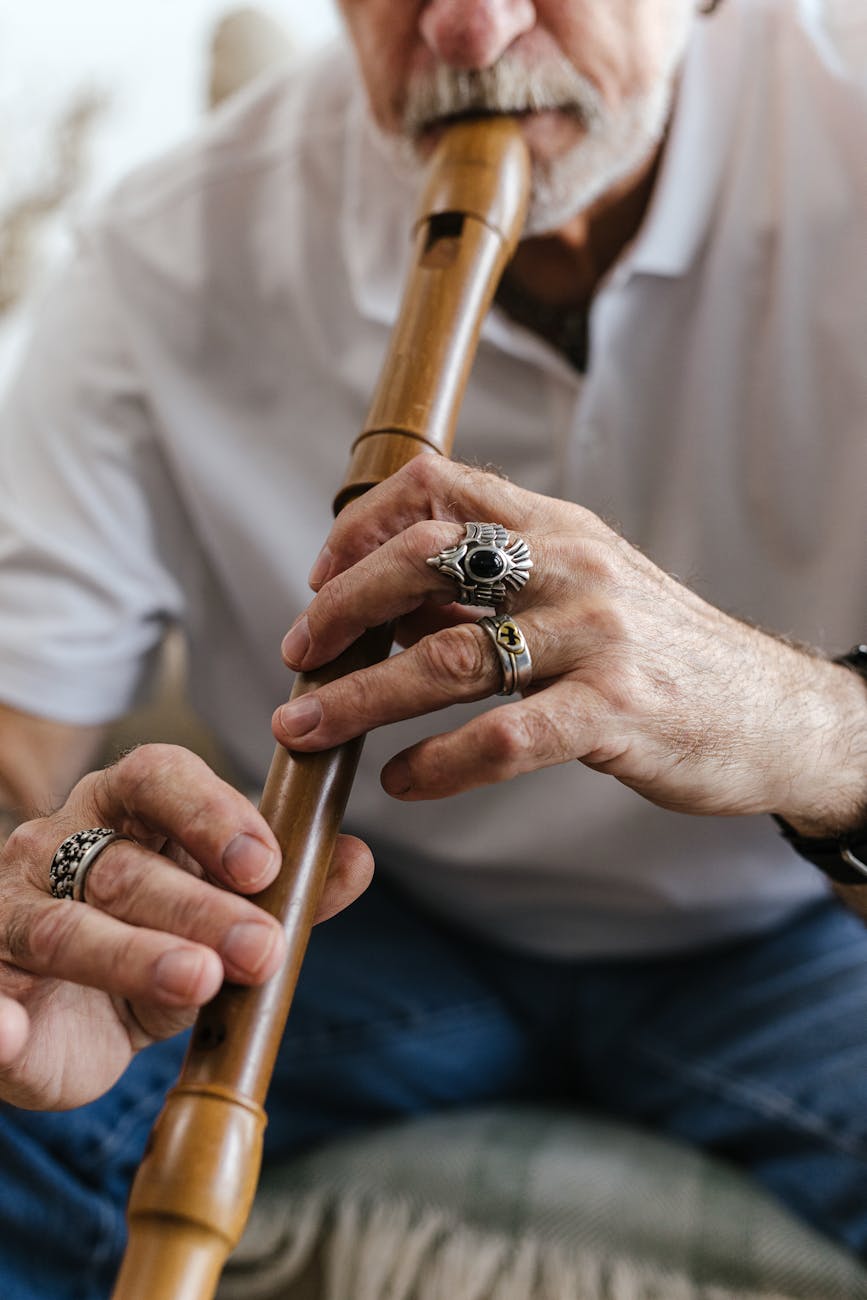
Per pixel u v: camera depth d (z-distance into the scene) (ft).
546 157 2.15
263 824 1.63
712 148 2.49
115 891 1.61
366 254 2.67
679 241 2.46
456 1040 2.62
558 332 2.59
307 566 2.73
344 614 1.68
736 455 2.50
